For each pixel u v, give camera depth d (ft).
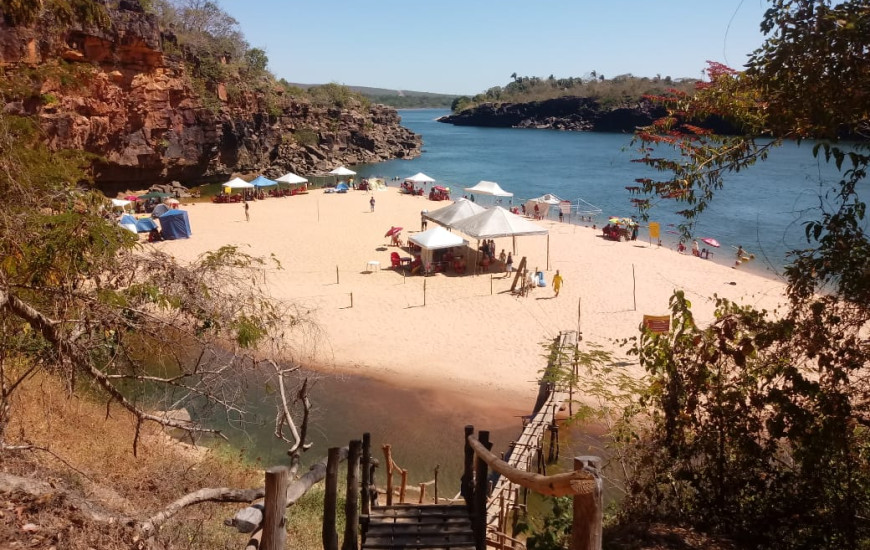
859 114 18.22
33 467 20.51
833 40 17.42
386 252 100.42
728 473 20.26
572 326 68.08
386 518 20.93
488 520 31.30
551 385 47.09
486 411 49.80
